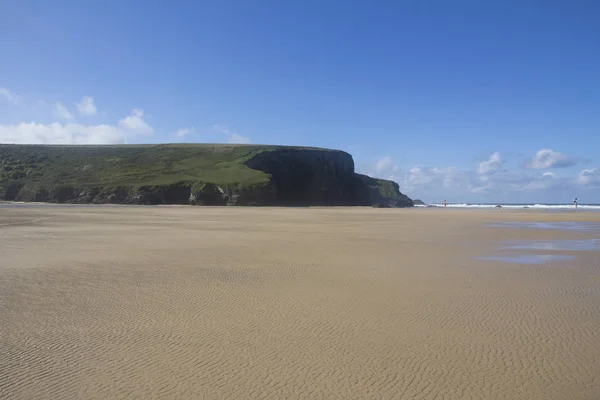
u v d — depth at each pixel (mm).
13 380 7086
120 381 7070
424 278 15359
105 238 27984
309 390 6801
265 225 42094
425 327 9820
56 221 44094
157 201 118375
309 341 8914
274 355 8172
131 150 172125
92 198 117938
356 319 10414
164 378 7188
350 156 191500
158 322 10148
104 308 11328
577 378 7238
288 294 12898
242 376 7277
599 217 62750
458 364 7801
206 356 8109
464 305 11680
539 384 7031
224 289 13516
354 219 55219
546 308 11398
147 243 25406
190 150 174375
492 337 9180
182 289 13477
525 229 38719
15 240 26391
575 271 16875
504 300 12219
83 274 15742
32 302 11875
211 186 122188
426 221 51438
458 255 21266
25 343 8750
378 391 6777
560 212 85750
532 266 18000
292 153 170500
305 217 59344
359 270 16875
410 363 7836
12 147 163125
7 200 119188
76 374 7324
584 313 10945
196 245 24625
